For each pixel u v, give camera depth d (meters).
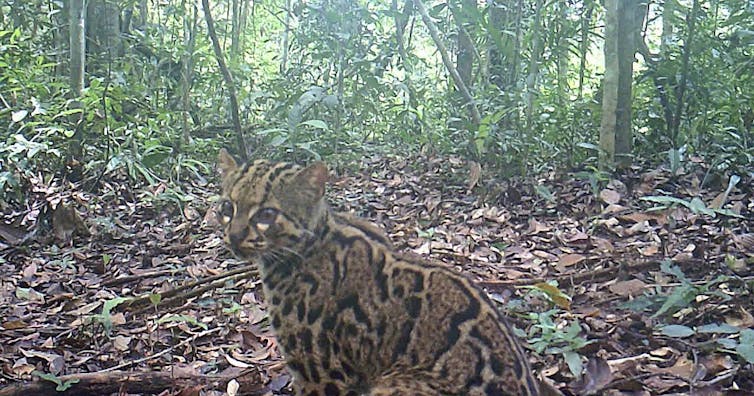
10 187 11.51
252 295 7.95
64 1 15.66
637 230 9.16
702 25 13.18
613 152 11.79
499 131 12.31
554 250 8.87
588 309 7.02
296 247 4.95
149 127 13.34
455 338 4.46
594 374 5.73
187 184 12.84
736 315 6.55
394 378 4.53
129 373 6.06
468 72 16.06
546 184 11.51
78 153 12.76
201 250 9.72
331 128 14.72
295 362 5.07
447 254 8.78
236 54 19.20
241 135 12.54
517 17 13.26
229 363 6.61
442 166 13.13
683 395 5.43
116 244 10.27
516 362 4.38
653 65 13.52
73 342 7.13
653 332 6.45
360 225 5.07
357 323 4.77
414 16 18.62
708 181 10.97
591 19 16.38
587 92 19.70
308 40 15.12
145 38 16.06
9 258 9.84
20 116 11.56
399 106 15.59
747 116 12.88
